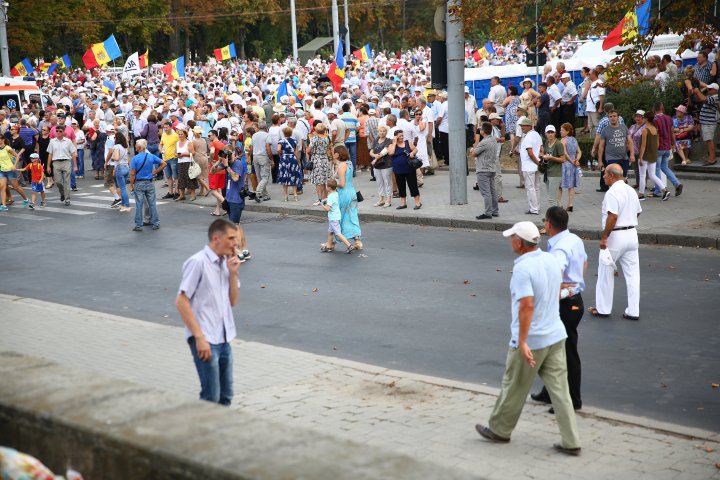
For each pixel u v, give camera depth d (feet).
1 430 14.40
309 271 47.85
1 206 74.84
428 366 31.32
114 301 43.42
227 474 11.33
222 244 22.13
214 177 67.82
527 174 60.39
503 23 58.18
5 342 35.09
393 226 61.36
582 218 57.67
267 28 322.14
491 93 93.04
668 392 27.78
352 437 24.07
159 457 12.12
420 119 76.74
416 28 272.51
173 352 33.27
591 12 57.16
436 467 11.21
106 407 13.85
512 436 24.16
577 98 98.73
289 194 76.43
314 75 183.52
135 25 258.98
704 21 53.47
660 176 63.62
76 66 262.88
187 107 113.91
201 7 283.79
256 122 78.74
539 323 22.74
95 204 77.15
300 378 29.60
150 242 59.06
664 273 43.96
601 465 22.00
